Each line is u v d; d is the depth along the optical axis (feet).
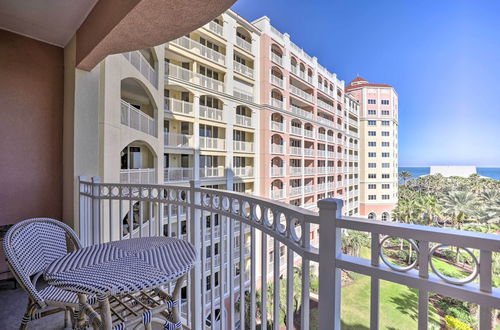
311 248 3.96
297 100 67.15
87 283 3.94
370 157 109.50
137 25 8.21
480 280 2.60
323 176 78.79
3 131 11.59
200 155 46.19
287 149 61.21
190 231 7.55
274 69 59.62
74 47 12.17
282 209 4.55
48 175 12.72
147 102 36.40
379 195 108.58
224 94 48.03
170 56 42.11
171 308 5.75
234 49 50.26
